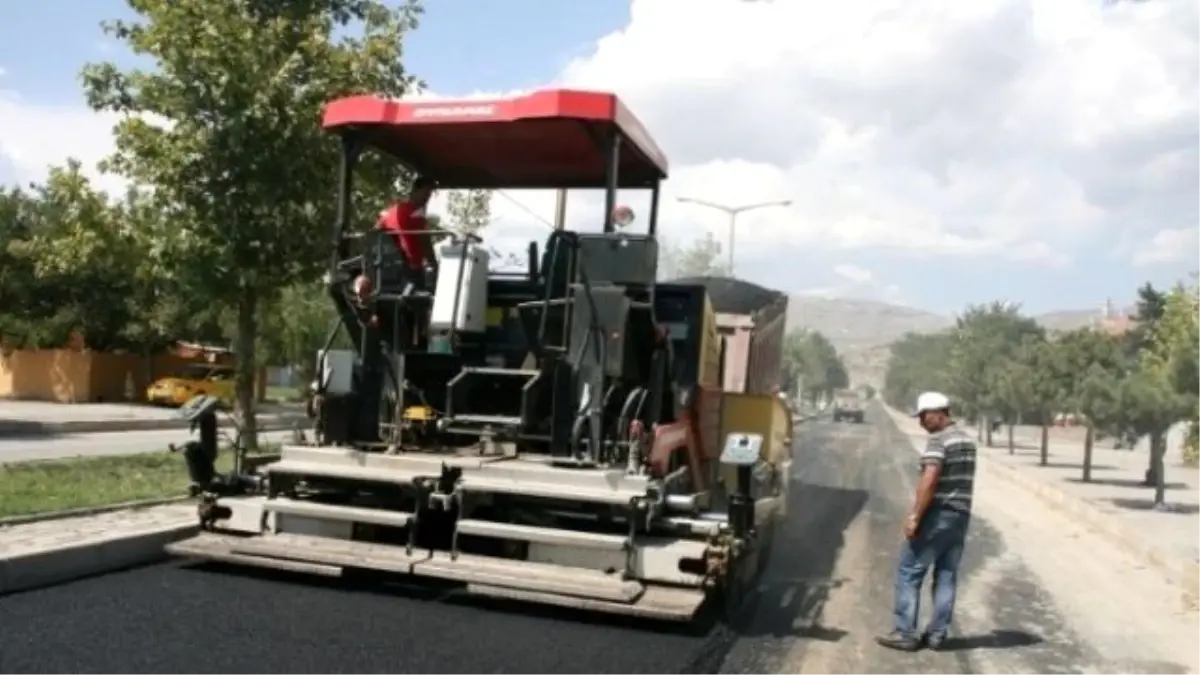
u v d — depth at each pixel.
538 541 6.72
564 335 7.20
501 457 7.19
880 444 34.03
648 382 7.40
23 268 34.19
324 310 33.19
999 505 18.16
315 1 12.96
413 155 8.56
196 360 39.59
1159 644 7.89
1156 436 17.88
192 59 11.68
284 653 5.66
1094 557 12.38
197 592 6.86
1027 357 30.45
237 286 12.48
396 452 7.42
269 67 11.93
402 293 7.67
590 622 6.75
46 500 9.44
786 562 10.32
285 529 7.41
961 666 6.95
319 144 11.94
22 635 5.69
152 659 5.43
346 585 7.25
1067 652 7.50
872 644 7.29
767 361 11.30
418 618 6.54
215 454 7.90
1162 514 16.77
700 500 7.81
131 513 9.13
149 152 11.91
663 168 8.78
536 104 7.23
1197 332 16.98
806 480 19.69
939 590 7.38
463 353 7.84
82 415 27.59
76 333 35.75
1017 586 10.10
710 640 6.79
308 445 7.53
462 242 7.41
